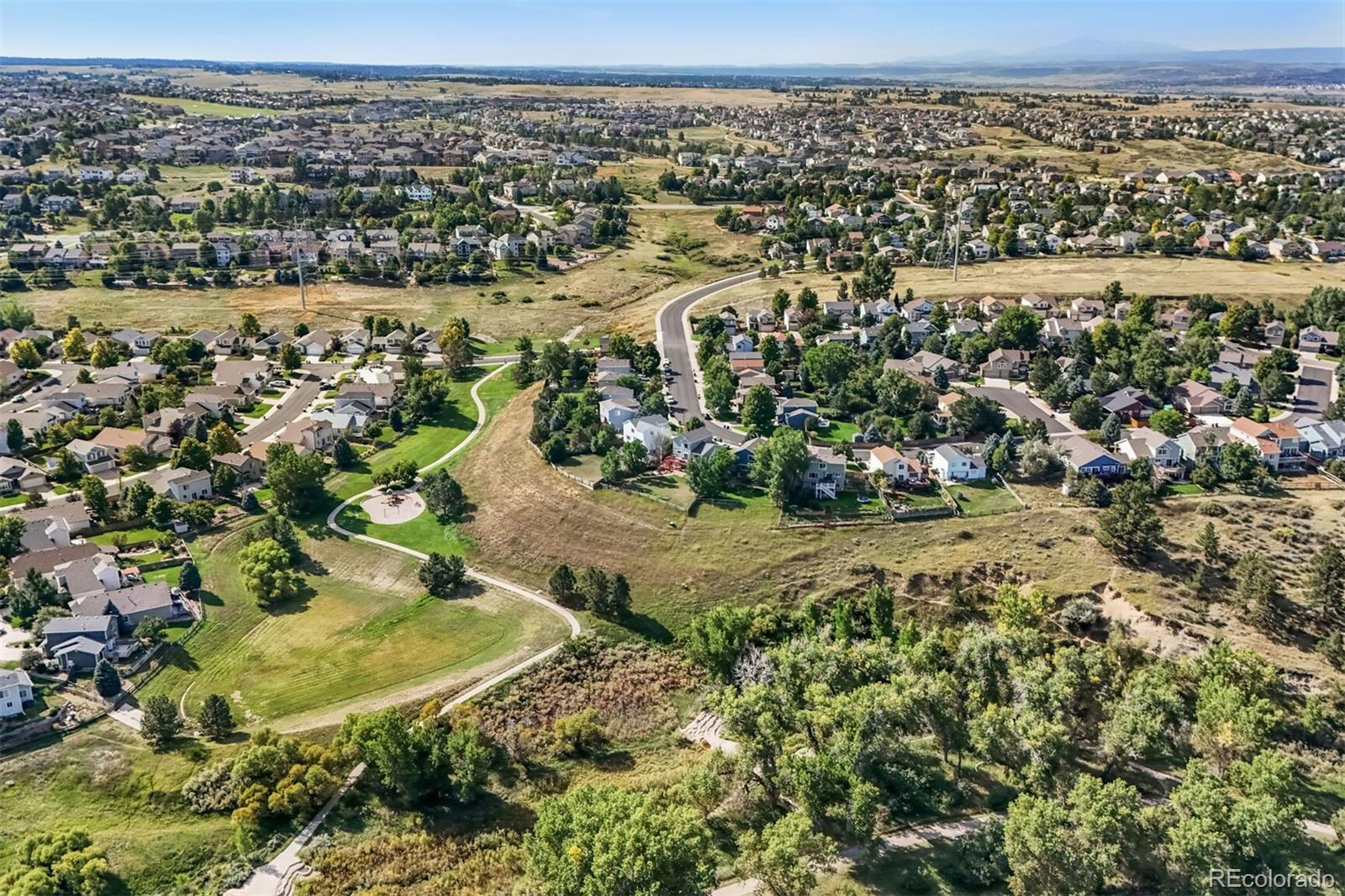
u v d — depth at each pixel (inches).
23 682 2908.5
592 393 5172.2
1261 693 2923.2
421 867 2469.2
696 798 2578.7
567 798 2358.5
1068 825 2283.5
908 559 3806.6
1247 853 2158.0
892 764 2778.1
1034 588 3597.4
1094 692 2945.4
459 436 5162.4
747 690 2810.0
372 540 4097.0
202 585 3683.6
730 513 4092.0
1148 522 3671.3
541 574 3902.6
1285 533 3772.1
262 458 4566.9
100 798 2655.0
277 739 2775.6
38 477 4384.8
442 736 2822.3
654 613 3661.4
